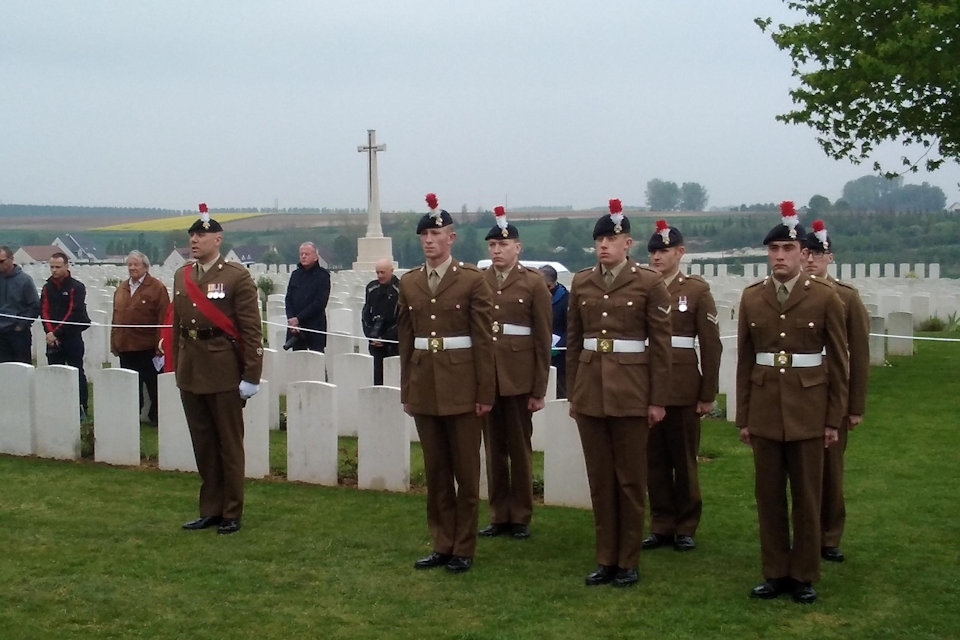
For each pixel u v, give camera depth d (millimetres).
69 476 10117
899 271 36531
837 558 7496
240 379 8367
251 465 10180
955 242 54000
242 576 7227
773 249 6801
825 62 16453
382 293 12711
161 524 8500
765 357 6863
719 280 28422
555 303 12367
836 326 6715
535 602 6723
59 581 7121
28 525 8453
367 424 9633
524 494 8305
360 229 86062
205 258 8461
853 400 7375
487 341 7469
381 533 8258
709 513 8836
